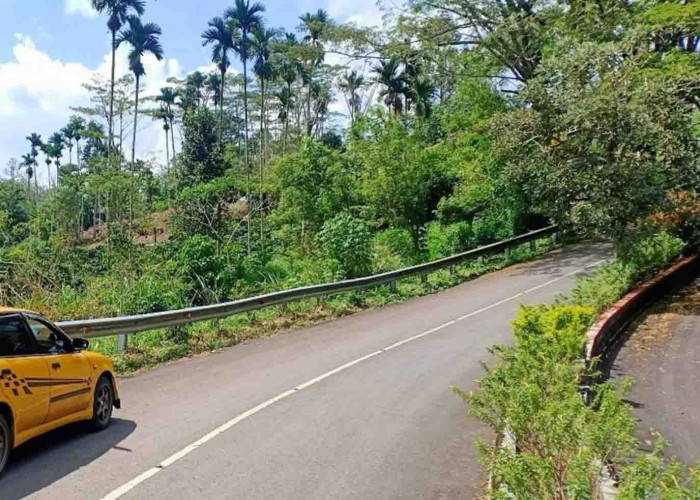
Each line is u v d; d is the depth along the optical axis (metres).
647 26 18.86
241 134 103.44
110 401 8.74
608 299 15.65
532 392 5.87
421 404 9.77
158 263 25.42
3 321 7.14
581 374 8.45
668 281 20.53
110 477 6.64
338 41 34.94
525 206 34.28
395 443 7.90
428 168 35.41
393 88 59.94
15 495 6.11
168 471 6.85
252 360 13.42
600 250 30.81
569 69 18.72
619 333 14.99
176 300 20.17
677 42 22.31
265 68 63.12
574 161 18.31
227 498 6.11
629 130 17.55
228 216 37.25
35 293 16.67
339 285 21.36
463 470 6.97
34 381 7.10
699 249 24.78
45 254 26.22
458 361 12.94
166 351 13.90
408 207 35.34
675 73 18.31
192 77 100.00
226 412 9.30
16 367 6.89
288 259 32.25
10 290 17.53
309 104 71.94
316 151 34.50
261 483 6.52
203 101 101.31
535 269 27.77
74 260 28.14
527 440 5.41
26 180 124.62
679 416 9.09
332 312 20.30
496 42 32.53
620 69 18.17
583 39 22.33
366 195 35.12
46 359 7.42
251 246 36.03
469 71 35.81
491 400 6.57
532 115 19.14
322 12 59.84
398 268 29.30
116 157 62.75
